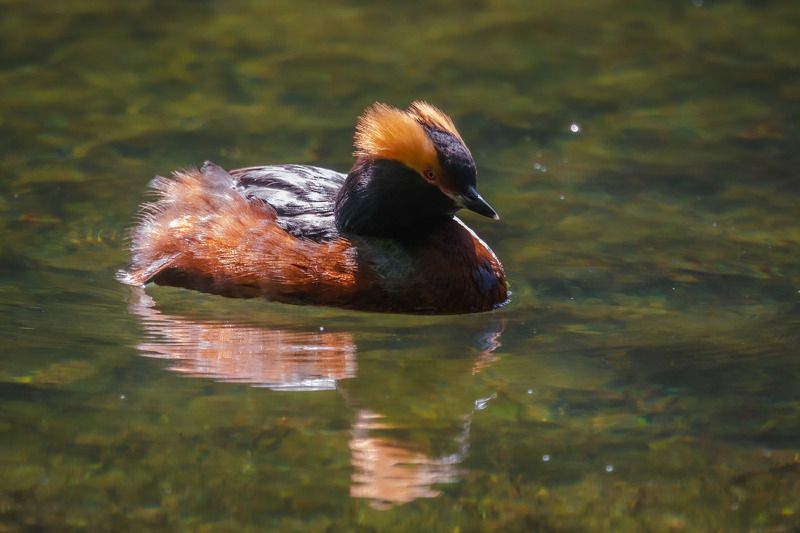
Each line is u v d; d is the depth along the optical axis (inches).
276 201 543.2
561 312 514.9
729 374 455.8
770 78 791.7
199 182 553.3
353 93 759.7
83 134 687.7
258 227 528.1
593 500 377.7
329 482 385.4
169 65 798.5
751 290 530.9
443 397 438.6
